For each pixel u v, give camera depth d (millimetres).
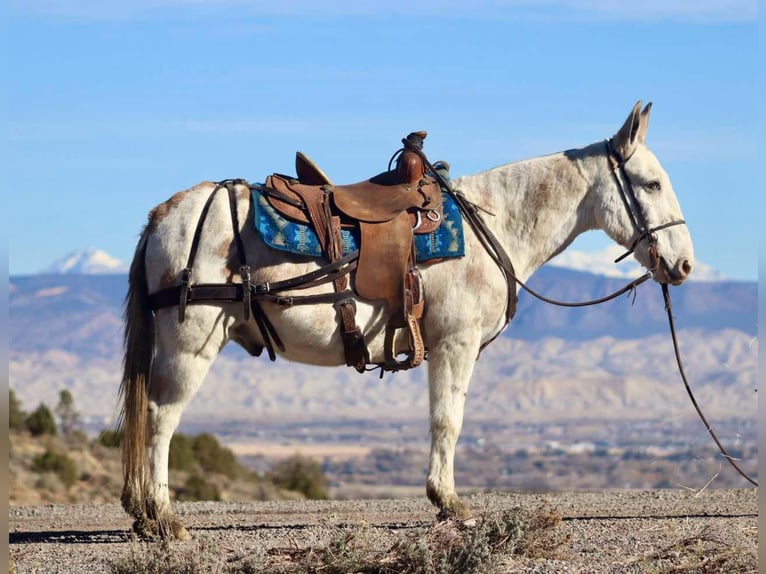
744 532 10320
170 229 10039
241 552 9117
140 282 10188
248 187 10266
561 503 14523
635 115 11188
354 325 10195
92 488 28406
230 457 35000
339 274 10172
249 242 10031
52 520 13484
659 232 11258
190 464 32438
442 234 10492
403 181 10711
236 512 14344
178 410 10039
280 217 10086
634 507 13867
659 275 11328
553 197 11234
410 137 10875
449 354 10562
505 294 10789
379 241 10273
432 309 10531
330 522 10836
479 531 8586
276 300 9977
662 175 11367
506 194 11203
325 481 36219
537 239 11242
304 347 10281
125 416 9961
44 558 9516
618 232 11328
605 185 11297
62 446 34562
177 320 9922
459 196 10766
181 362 9961
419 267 10453
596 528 10781
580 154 11406
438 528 8852
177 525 9992
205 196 10172
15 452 29969
